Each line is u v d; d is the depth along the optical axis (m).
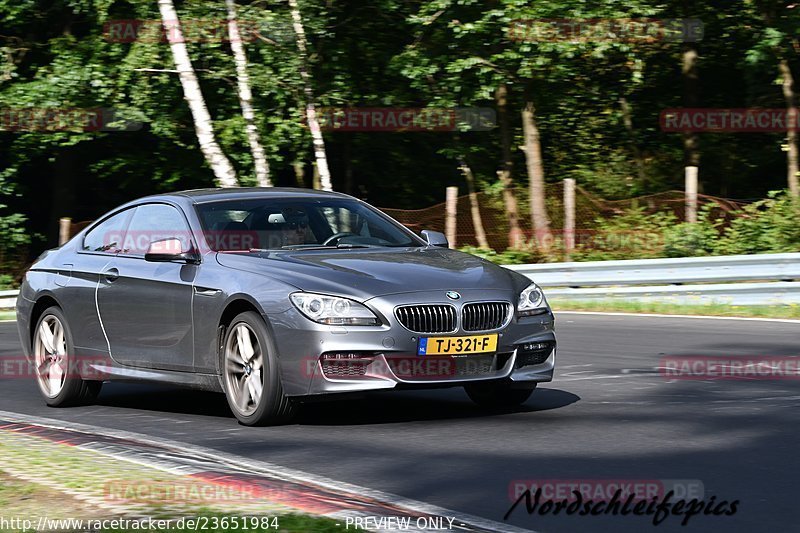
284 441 14.13
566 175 59.88
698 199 40.78
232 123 49.12
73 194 58.62
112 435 14.84
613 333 25.98
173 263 16.59
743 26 54.72
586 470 12.15
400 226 17.77
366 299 14.53
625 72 58.19
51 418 16.84
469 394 16.64
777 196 42.25
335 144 61.78
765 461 12.47
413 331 14.48
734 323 27.38
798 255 30.83
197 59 48.03
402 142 61.50
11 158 53.75
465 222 41.88
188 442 14.27
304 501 10.43
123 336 17.12
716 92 62.09
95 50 50.22
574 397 17.22
